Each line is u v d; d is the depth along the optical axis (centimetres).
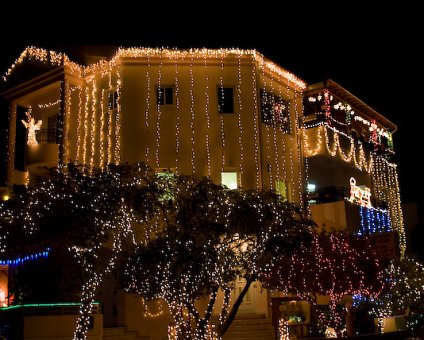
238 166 2581
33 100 3008
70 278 2111
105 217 1606
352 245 2161
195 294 1705
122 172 1678
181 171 2527
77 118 2722
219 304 2441
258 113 2644
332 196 2991
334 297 2183
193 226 1578
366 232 2677
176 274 1570
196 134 2577
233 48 2673
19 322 1888
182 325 1709
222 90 2656
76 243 1639
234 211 1623
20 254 2127
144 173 1750
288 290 2120
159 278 1639
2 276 2614
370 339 1727
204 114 2602
